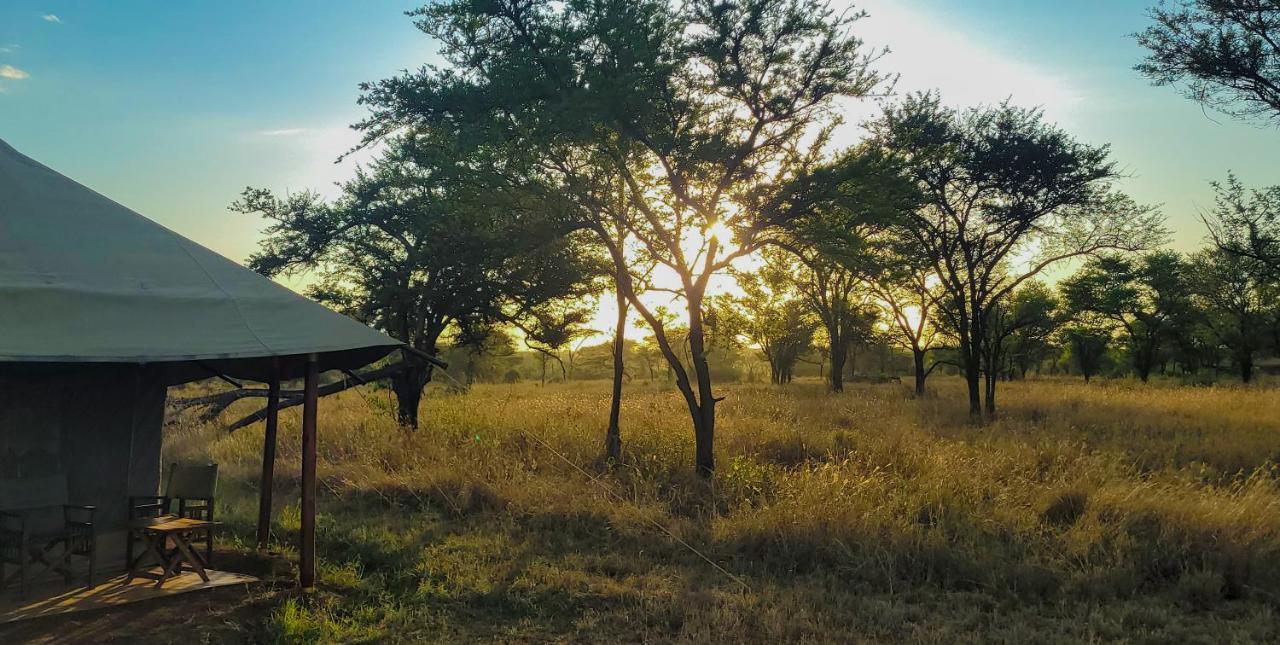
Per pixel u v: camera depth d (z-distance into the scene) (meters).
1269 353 52.38
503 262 13.20
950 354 55.75
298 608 6.39
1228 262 35.44
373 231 15.05
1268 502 8.44
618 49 11.04
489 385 37.97
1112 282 41.09
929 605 6.59
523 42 11.73
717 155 11.38
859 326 35.88
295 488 11.38
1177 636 5.85
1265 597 6.64
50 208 6.91
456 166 11.30
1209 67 14.54
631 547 8.16
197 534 7.56
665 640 5.70
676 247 12.12
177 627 5.90
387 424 14.44
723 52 11.41
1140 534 7.85
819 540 7.77
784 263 13.55
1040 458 12.02
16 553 6.68
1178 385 36.12
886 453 12.09
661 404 20.05
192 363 8.40
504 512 9.41
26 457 7.07
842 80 11.80
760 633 5.84
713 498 9.76
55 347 5.71
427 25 11.80
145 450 7.87
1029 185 20.20
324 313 7.27
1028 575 6.98
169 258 7.05
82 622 5.96
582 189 11.64
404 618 6.22
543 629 6.05
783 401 22.62
